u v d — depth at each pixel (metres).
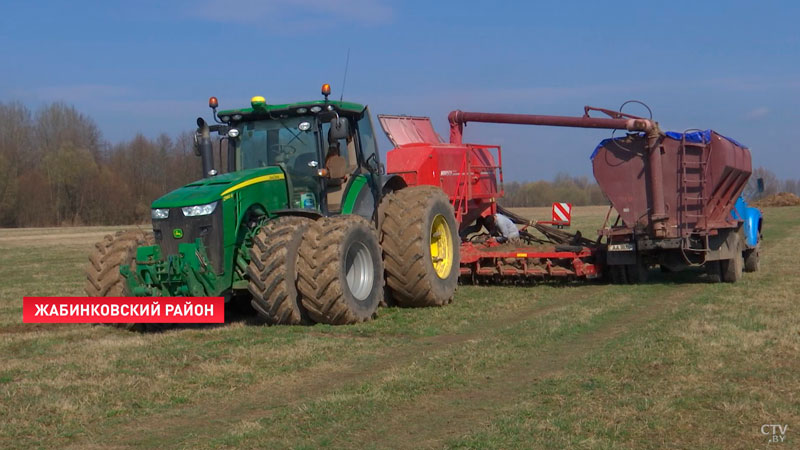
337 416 5.45
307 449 4.80
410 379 6.37
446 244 11.02
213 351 7.56
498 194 15.52
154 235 9.02
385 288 10.52
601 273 12.54
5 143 62.94
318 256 8.64
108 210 61.34
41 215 58.69
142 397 5.98
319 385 6.38
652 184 12.16
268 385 6.37
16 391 6.12
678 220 12.19
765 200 54.81
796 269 14.20
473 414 5.48
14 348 8.14
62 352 7.69
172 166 65.81
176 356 7.37
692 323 8.43
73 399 5.89
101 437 5.11
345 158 10.34
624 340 7.77
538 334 8.21
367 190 10.48
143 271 8.62
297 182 9.85
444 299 10.63
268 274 8.56
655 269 14.80
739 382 6.05
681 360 6.73
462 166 14.34
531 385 6.20
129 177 64.69
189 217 8.62
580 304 10.37
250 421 5.37
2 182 57.09
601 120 12.42
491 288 12.59
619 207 12.51
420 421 5.34
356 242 9.13
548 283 13.07
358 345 7.83
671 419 5.20
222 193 8.72
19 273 17.97
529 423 5.17
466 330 8.83
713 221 12.18
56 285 14.81
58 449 4.88
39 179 59.84
